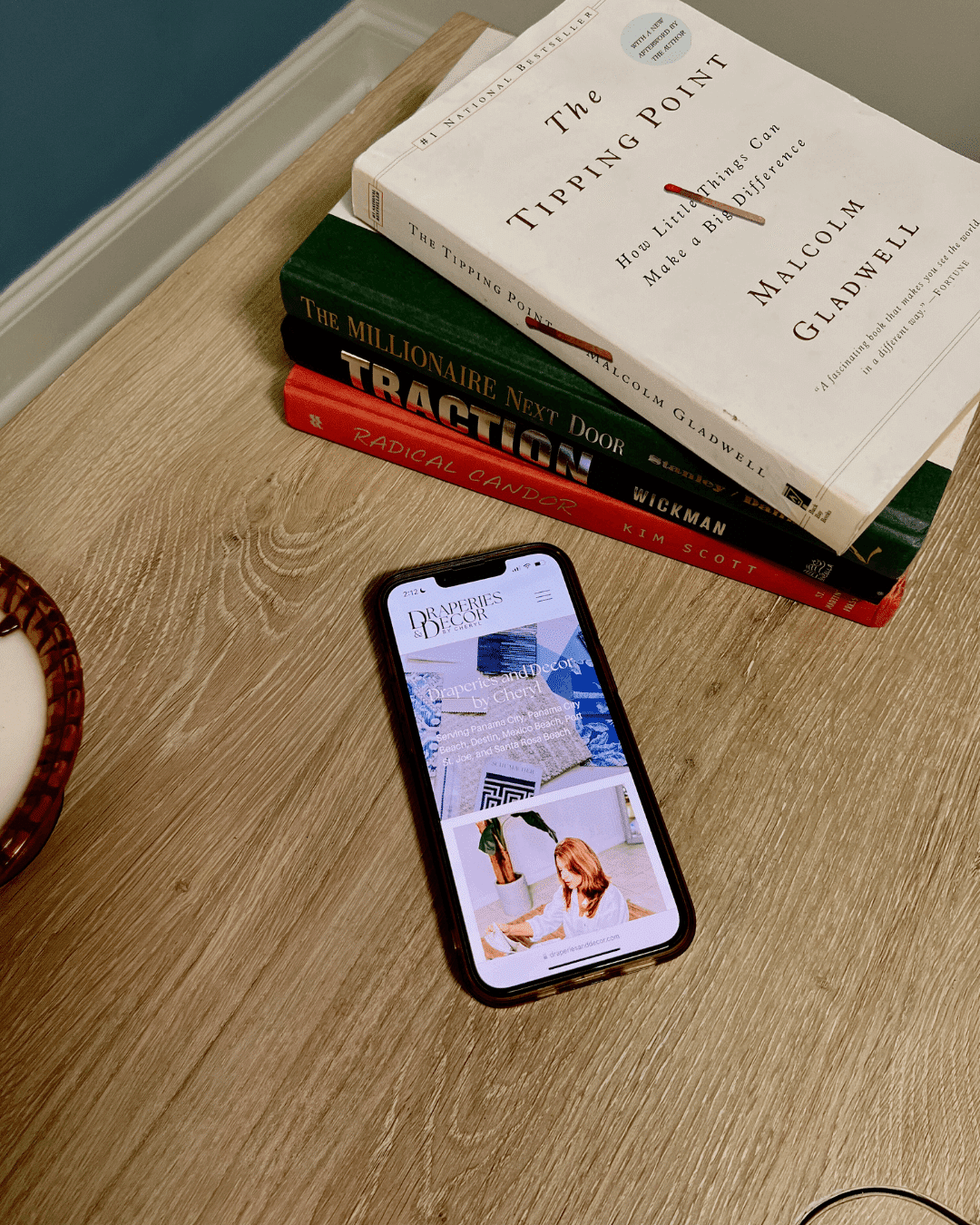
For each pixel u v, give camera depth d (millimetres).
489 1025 385
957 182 440
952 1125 375
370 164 428
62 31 795
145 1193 359
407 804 425
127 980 390
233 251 564
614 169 437
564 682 436
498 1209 360
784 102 459
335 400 485
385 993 390
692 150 445
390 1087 376
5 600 388
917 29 896
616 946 388
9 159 823
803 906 411
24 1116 368
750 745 444
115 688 446
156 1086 374
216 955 396
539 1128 371
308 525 488
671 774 437
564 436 448
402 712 429
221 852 414
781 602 478
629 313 404
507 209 424
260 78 1050
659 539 477
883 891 416
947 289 414
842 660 464
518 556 464
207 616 464
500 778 414
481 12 1138
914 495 412
